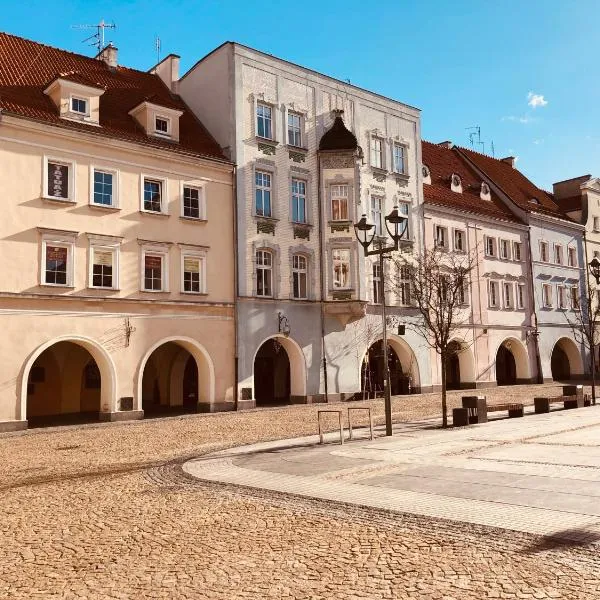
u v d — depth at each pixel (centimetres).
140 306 2708
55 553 803
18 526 941
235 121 3120
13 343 2356
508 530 796
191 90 3388
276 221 3222
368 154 3716
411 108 4006
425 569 680
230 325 2994
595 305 5228
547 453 1398
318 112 3500
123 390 2625
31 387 3108
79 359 3256
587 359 5112
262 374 3825
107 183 2698
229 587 656
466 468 1234
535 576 643
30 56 2967
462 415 2012
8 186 2403
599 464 1238
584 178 5428
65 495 1152
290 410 2902
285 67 3375
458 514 884
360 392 3469
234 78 3148
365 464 1323
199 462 1454
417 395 3666
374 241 3606
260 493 1095
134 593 653
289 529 862
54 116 2580
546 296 4862
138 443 1888
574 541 743
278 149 3284
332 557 735
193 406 3394
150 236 2775
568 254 5097
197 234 2933
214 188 3023
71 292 2512
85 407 3272
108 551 802
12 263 2383
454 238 4212
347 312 3353
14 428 2319
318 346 3331
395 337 3722
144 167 2798
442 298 2712
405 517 888
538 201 5084
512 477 1128
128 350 2655
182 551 787
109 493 1158
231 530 872
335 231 3400
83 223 2581
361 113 3712
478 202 4550
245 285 3055
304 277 3356
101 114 2862
